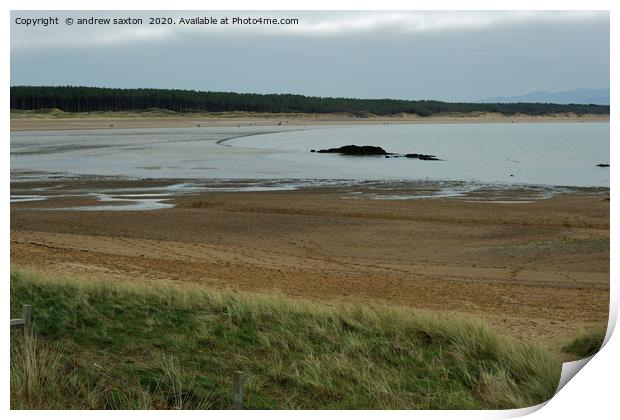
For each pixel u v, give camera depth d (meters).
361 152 68.94
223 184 39.59
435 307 14.03
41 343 8.79
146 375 8.25
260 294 12.89
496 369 9.35
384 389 8.34
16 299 10.57
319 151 70.44
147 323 9.96
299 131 126.25
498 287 16.70
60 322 9.60
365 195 35.12
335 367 8.91
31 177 41.84
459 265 20.05
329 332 10.12
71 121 129.50
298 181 41.97
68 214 27.69
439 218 27.88
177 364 8.57
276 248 22.12
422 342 10.15
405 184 40.97
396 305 13.84
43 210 28.70
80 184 38.50
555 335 11.56
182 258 19.53
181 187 37.84
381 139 101.81
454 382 8.98
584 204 32.31
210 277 16.44
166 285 12.51
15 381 7.75
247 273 17.33
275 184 40.00
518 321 12.68
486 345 9.95
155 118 153.50
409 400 8.30
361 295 15.05
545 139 98.94
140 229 24.86
